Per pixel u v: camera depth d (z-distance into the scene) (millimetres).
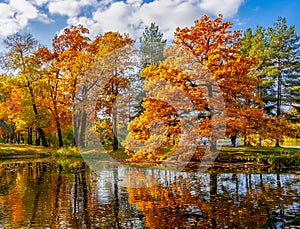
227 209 7625
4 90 29891
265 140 20031
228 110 15891
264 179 11898
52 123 30094
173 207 7879
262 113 16172
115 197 9078
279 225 6398
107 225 6570
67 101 27141
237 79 16219
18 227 6504
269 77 28703
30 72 28953
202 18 16656
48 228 6430
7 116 32656
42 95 29422
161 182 11141
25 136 41812
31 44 29578
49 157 24234
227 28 16484
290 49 28984
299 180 11641
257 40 29516
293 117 28359
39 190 10383
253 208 7691
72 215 7320
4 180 12648
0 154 24891
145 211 7543
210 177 12328
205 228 6277
